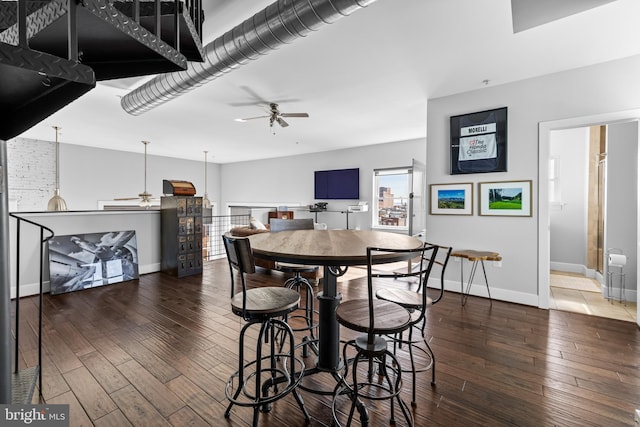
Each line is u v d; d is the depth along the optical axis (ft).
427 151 12.78
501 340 7.95
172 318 9.32
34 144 20.71
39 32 3.18
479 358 7.01
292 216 25.54
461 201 11.97
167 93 9.46
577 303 10.93
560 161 16.06
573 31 7.61
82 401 5.38
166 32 4.74
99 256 13.02
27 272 11.41
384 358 5.87
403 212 21.61
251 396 5.14
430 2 6.50
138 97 10.27
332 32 7.67
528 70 9.87
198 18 5.32
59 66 2.56
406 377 6.23
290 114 12.48
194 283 13.38
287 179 27.71
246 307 4.83
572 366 6.65
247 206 30.83
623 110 9.04
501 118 10.98
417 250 4.36
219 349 7.35
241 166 31.27
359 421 5.01
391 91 11.70
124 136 19.57
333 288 6.07
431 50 8.59
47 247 11.87
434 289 12.73
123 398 5.48
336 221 24.82
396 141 21.24
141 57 4.30
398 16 6.99
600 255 13.85
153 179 27.37
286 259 4.66
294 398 5.59
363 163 23.11
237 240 4.60
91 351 7.20
